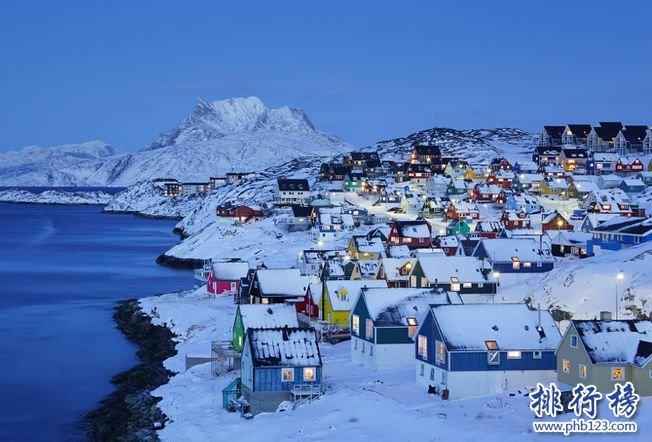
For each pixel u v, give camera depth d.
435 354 61.53
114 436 63.53
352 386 64.44
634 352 55.22
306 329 66.69
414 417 53.97
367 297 73.56
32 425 67.88
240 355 74.38
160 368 83.38
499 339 60.72
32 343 102.00
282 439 54.38
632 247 101.12
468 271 97.50
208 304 117.12
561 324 78.69
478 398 58.59
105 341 103.81
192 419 63.09
